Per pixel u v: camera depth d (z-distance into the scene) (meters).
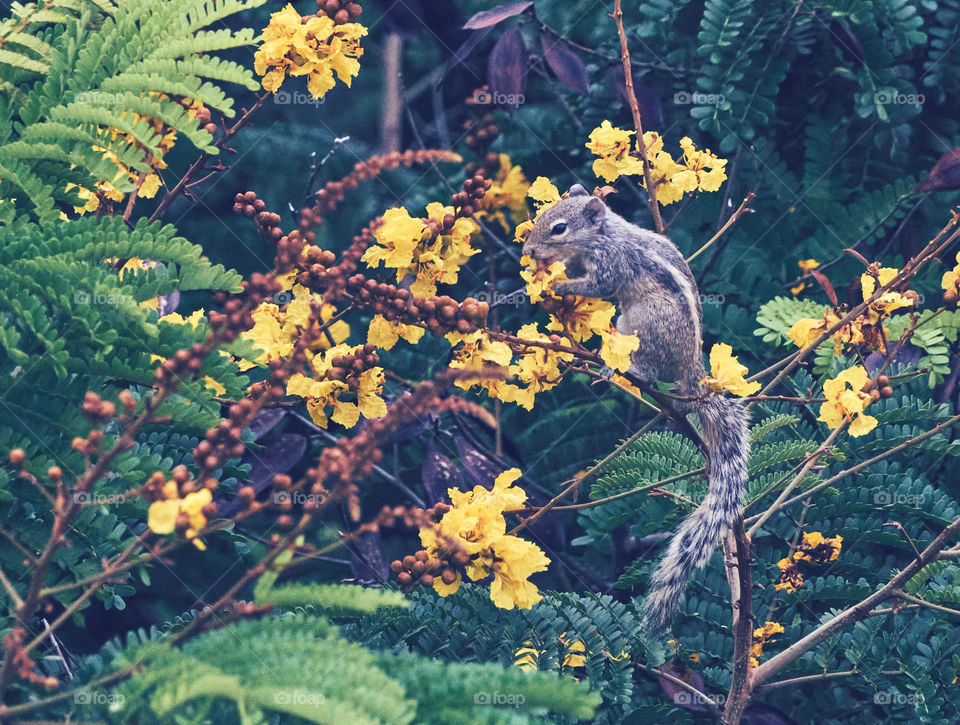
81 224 2.44
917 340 3.32
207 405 2.25
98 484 2.32
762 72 3.85
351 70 2.93
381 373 2.80
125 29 2.74
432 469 3.37
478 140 4.20
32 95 2.69
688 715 2.84
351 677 1.77
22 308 2.18
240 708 1.69
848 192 3.98
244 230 4.55
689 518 2.97
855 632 3.06
